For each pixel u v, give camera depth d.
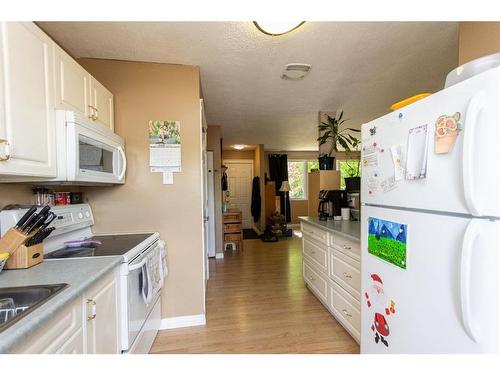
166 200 2.19
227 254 4.59
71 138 1.33
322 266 2.42
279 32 1.68
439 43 1.92
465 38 1.54
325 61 2.18
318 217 2.98
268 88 2.78
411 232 1.03
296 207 7.50
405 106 1.08
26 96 1.08
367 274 1.36
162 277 1.97
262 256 4.44
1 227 1.24
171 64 2.18
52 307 0.80
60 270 1.16
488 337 0.73
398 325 1.12
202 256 2.24
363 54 2.07
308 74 2.44
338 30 1.74
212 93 2.93
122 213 2.13
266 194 6.82
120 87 2.11
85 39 1.80
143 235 2.03
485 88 0.73
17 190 1.43
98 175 1.58
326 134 3.15
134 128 2.14
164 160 2.18
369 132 1.34
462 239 0.81
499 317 0.71
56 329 0.84
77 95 1.51
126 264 1.41
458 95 0.82
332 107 3.44
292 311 2.42
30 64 1.11
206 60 2.13
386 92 2.91
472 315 0.76
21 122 1.05
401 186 1.09
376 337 1.28
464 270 0.76
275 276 3.42
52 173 1.26
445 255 0.87
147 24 1.62
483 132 0.73
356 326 1.82
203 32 1.73
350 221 2.67
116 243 1.73
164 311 2.18
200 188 2.24
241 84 2.66
